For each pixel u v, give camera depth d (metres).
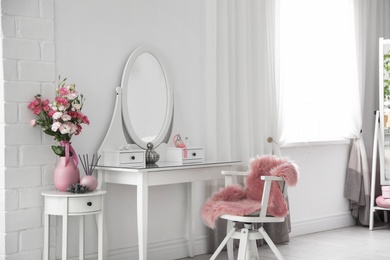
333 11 5.93
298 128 5.67
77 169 3.70
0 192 3.61
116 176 3.93
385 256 4.61
